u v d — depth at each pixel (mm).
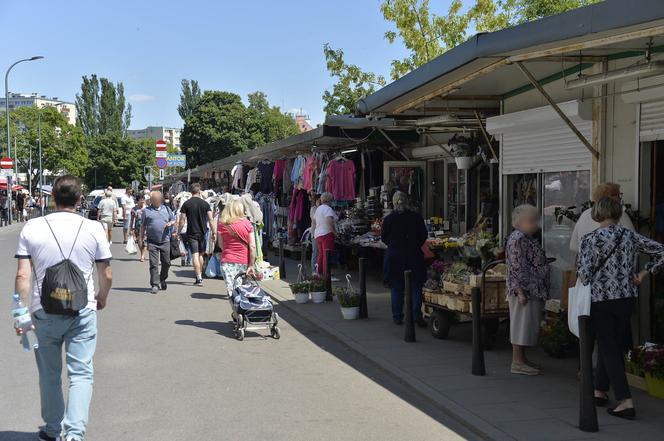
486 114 11555
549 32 5977
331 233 13055
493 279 7934
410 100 9789
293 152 19125
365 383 6918
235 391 6555
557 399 6191
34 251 4770
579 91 8625
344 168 15758
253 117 52844
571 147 8875
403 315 9875
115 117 93688
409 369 7281
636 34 5562
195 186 14297
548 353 7918
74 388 4758
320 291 11805
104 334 9195
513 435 5230
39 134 56844
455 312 8375
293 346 8656
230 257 9648
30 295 4867
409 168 15688
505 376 6996
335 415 5855
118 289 13602
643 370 6355
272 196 19594
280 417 5773
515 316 6992
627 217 6516
